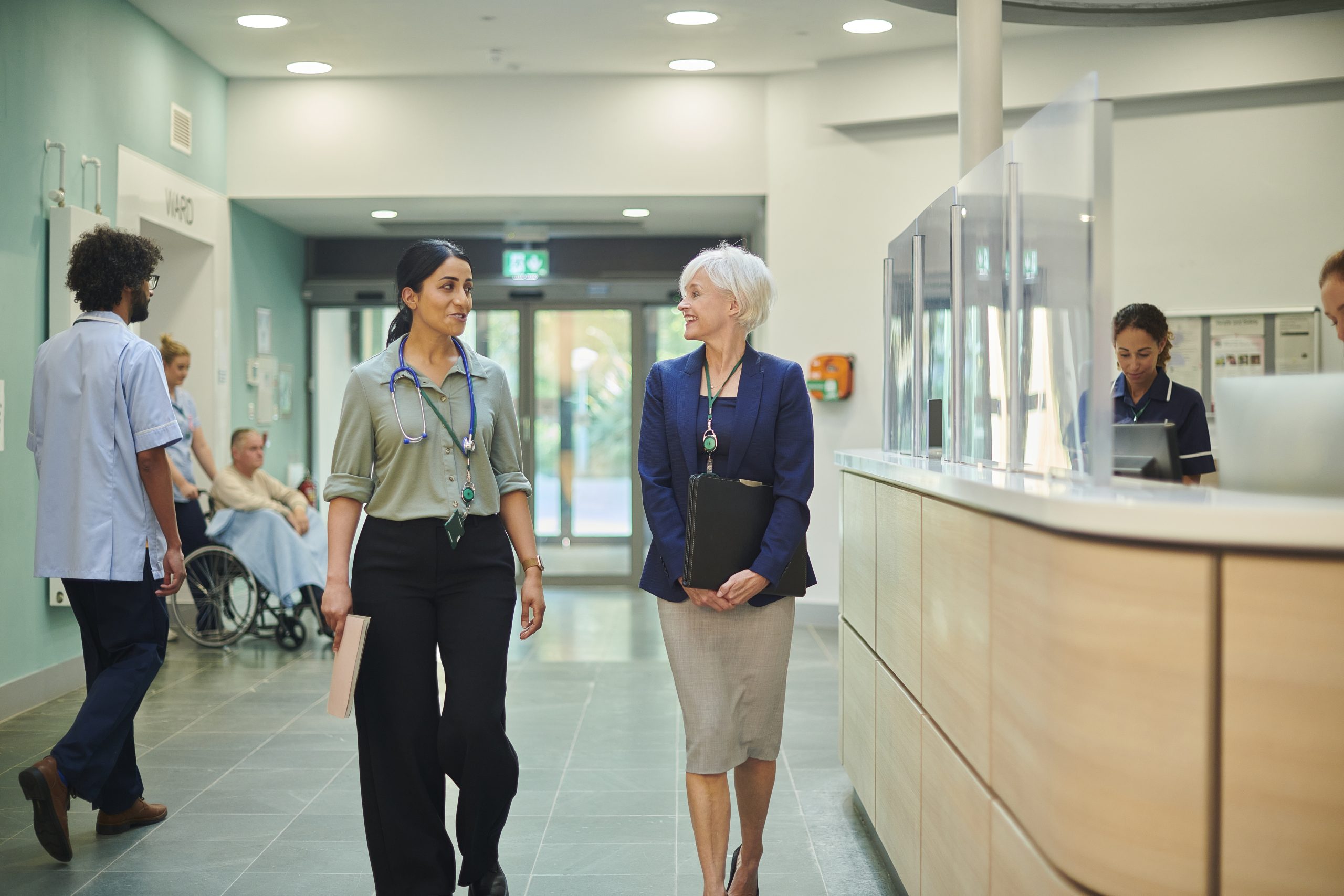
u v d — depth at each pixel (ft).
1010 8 20.38
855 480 12.64
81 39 20.72
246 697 19.12
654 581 9.64
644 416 9.85
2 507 17.97
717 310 9.43
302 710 18.16
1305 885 5.24
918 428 11.58
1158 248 24.29
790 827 12.66
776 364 9.60
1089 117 6.66
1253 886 5.30
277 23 23.86
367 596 9.30
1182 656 5.37
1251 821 5.29
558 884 10.96
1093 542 5.62
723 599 9.14
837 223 26.94
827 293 26.99
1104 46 24.06
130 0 22.58
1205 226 24.04
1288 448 6.49
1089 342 6.69
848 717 13.10
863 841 12.16
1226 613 5.28
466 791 9.36
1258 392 6.66
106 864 11.35
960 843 7.91
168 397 11.89
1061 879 5.90
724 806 9.39
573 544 33.63
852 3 22.57
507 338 33.68
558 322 33.58
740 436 9.37
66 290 19.51
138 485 11.77
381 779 9.27
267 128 28.12
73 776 11.06
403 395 9.46
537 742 16.35
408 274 9.57
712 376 9.64
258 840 12.13
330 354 34.42
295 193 28.19
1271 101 23.67
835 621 26.94
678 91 27.91
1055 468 7.53
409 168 28.09
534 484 33.50
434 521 9.35
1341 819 5.18
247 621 23.59
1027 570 6.32
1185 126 24.08
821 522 27.07
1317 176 23.52
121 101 22.40
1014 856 6.64
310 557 23.35
